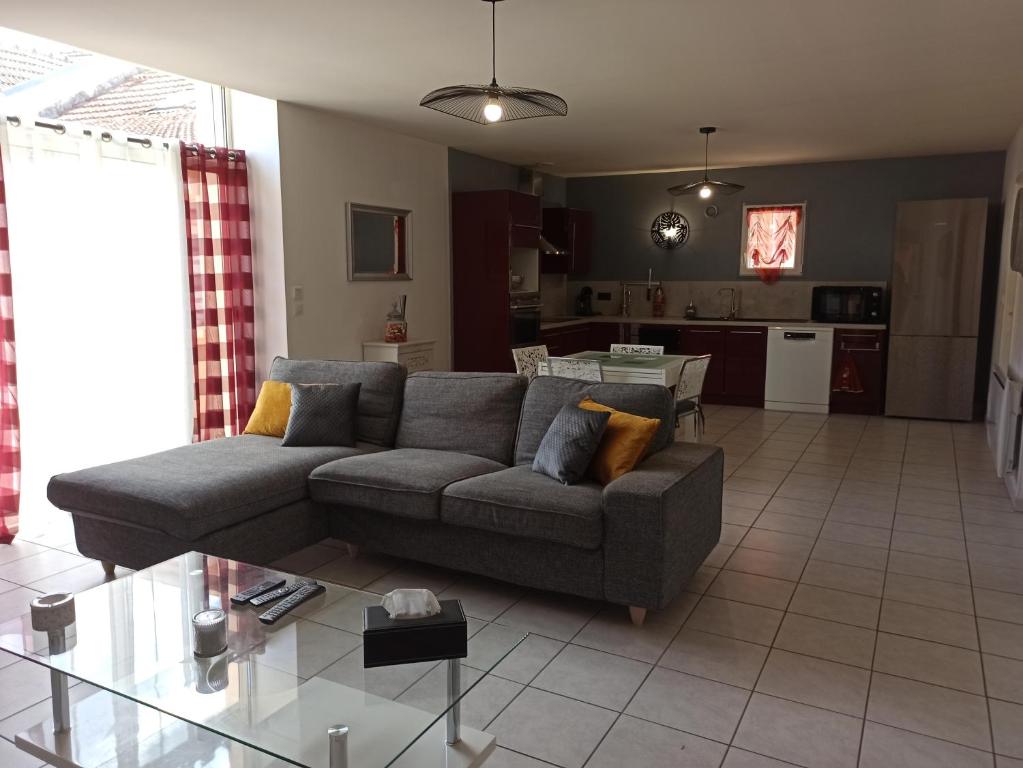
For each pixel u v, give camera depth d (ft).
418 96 16.96
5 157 13.48
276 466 11.73
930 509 14.90
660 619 10.23
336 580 11.55
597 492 10.33
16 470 13.52
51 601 7.32
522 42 13.03
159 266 16.56
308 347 18.79
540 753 7.37
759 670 8.92
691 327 27.35
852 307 25.55
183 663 6.82
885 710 8.09
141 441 16.47
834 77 15.26
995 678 8.72
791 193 27.27
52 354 14.56
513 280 24.06
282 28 12.28
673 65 14.40
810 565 12.06
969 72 14.85
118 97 17.62
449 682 6.41
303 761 5.62
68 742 7.14
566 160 26.30
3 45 15.34
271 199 17.80
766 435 21.90
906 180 25.62
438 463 11.80
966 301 23.17
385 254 21.12
